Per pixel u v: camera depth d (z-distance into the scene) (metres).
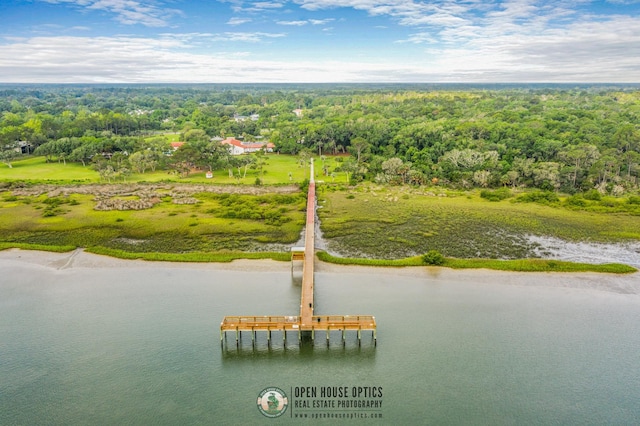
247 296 71.88
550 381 51.38
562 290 73.75
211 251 92.25
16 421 45.66
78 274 80.69
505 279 77.81
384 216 115.25
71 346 58.12
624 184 134.38
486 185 144.25
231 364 55.03
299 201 129.62
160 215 115.38
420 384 51.16
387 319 64.69
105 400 48.53
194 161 164.88
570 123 197.25
